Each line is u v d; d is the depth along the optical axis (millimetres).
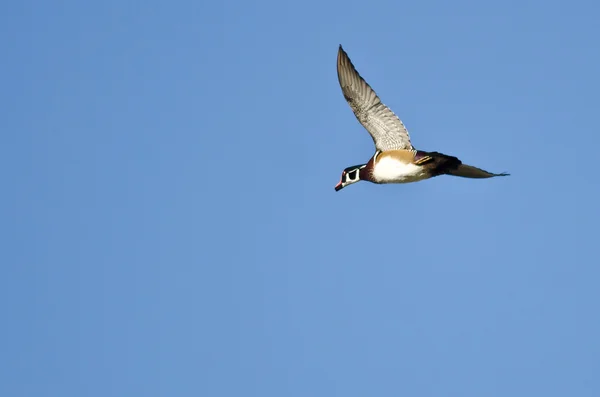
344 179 28953
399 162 27938
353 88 28391
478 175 27859
